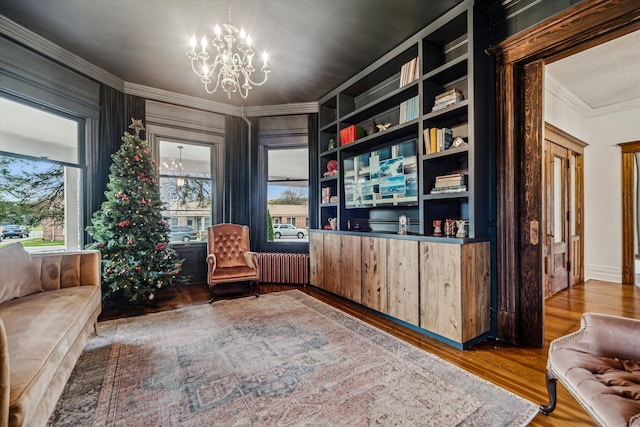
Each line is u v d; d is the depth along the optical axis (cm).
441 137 274
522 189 246
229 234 436
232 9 262
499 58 253
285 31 295
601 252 471
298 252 500
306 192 516
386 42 314
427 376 193
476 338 244
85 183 364
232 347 235
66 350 161
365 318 307
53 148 337
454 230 275
